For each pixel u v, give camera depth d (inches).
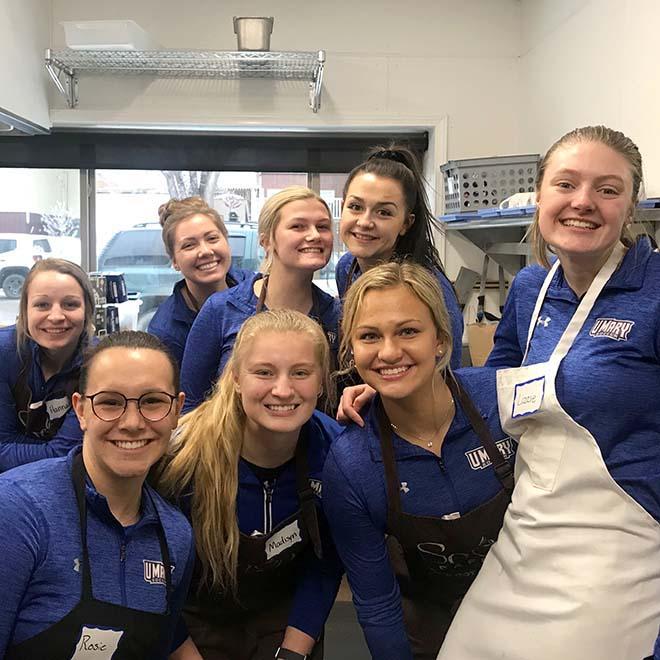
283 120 137.9
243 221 149.5
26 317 79.3
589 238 51.3
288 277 77.9
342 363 69.2
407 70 138.3
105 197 147.7
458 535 56.6
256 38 124.1
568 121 115.2
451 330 60.8
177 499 60.6
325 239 76.5
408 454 56.5
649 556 49.9
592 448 50.6
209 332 81.3
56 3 134.8
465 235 139.9
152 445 50.9
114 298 137.3
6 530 45.8
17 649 46.2
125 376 49.6
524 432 55.8
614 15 98.3
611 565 49.6
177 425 57.8
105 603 48.3
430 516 56.3
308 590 65.9
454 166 123.2
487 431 57.2
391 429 57.4
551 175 53.0
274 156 144.8
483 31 138.5
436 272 76.8
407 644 60.0
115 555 50.3
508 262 139.6
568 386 51.8
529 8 133.2
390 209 73.2
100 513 50.1
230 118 137.4
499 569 56.0
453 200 126.0
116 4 134.1
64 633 46.6
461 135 140.0
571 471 51.5
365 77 137.9
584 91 108.9
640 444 50.2
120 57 124.4
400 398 55.4
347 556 59.5
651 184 88.4
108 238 149.3
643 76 90.4
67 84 133.3
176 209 108.8
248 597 66.4
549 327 56.7
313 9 136.2
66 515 48.8
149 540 52.6
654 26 87.5
